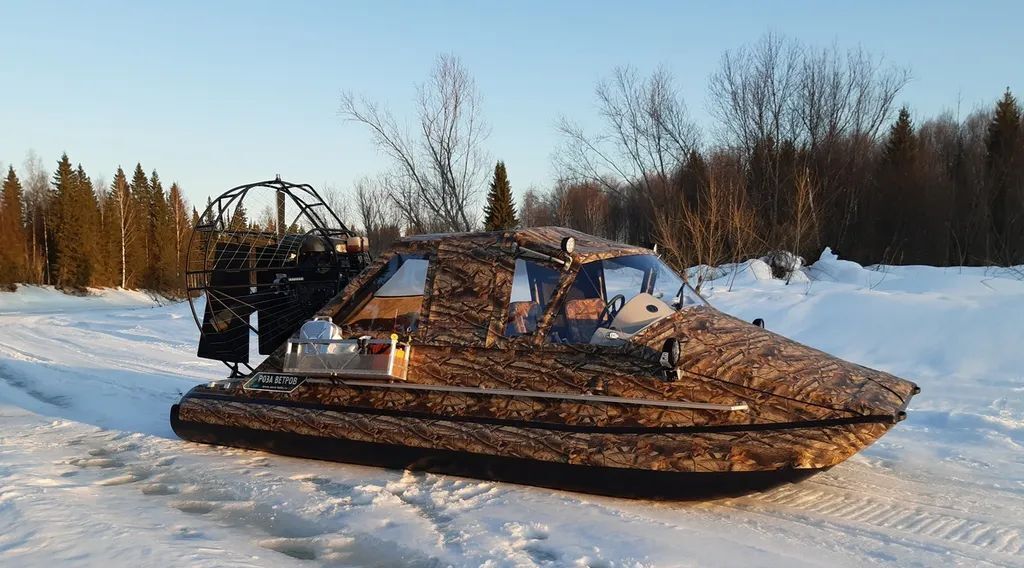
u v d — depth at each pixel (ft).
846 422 12.91
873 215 116.78
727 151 100.83
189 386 28.35
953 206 111.04
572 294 15.49
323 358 16.56
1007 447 18.52
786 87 103.60
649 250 18.13
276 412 17.42
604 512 13.42
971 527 12.95
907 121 128.36
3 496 13.57
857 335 35.17
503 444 14.78
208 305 20.11
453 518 13.30
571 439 14.26
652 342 14.44
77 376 30.48
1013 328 31.27
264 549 11.99
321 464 16.96
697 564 11.18
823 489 15.07
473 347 15.71
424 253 17.15
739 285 54.90
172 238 218.59
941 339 32.22
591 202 94.38
